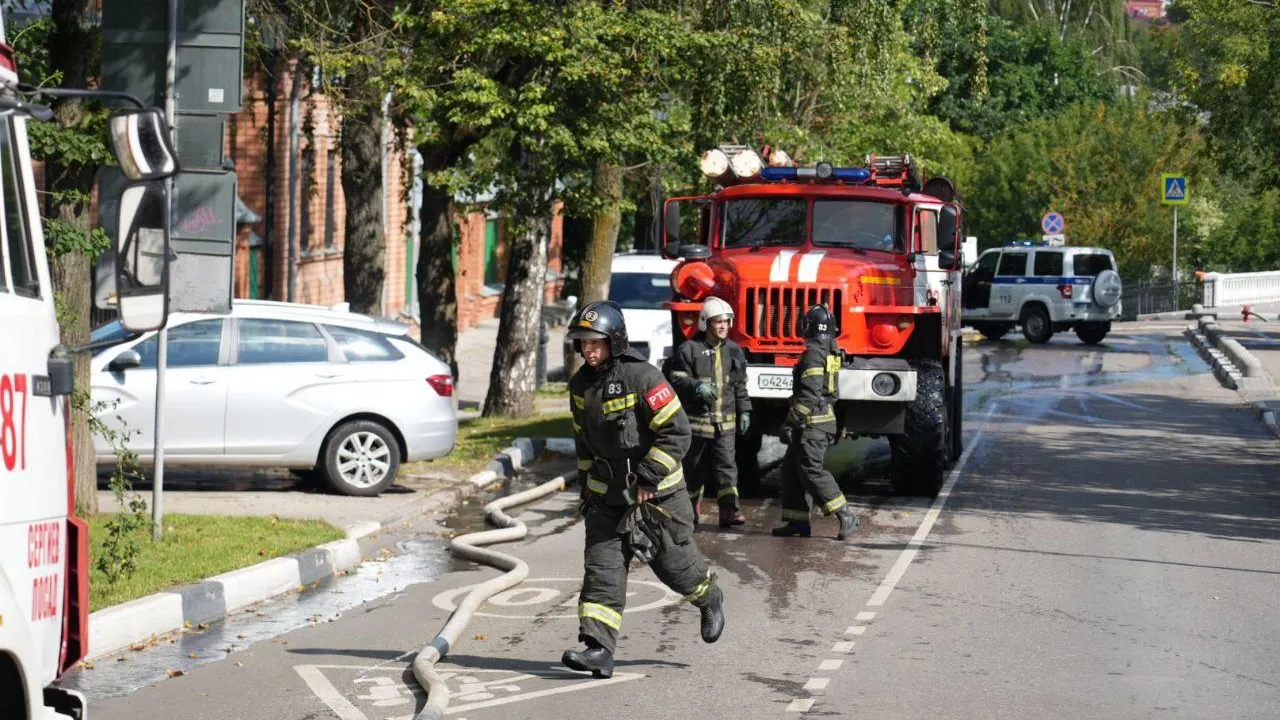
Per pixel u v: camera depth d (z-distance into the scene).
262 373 15.16
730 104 22.27
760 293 15.91
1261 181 42.97
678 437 8.31
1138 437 21.56
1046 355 37.28
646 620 10.06
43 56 12.72
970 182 60.38
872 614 10.27
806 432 13.30
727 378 14.03
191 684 8.30
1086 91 68.12
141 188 5.01
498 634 9.66
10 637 4.36
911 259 16.42
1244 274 57.31
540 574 11.77
